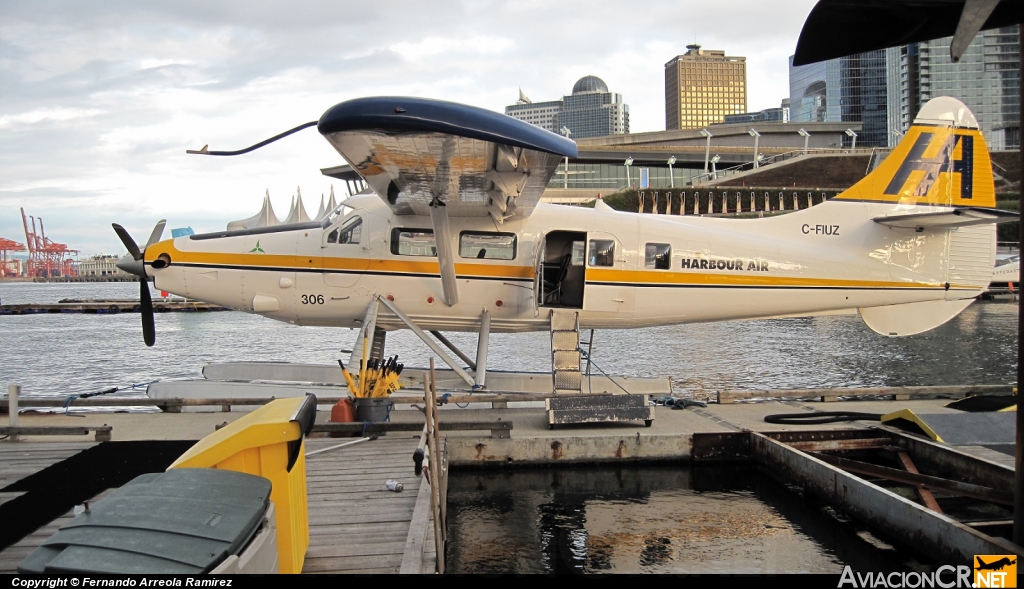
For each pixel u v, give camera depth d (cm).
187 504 286
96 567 237
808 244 951
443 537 572
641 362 1812
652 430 814
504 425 762
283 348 2252
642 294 918
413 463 613
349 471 588
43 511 481
